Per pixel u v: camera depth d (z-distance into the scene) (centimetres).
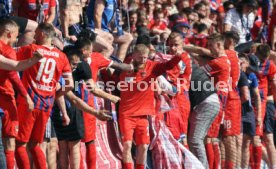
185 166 2430
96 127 2377
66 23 2500
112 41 2622
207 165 2542
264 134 2844
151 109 2361
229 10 3188
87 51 2217
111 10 2691
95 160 2295
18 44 2317
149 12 3294
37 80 2052
